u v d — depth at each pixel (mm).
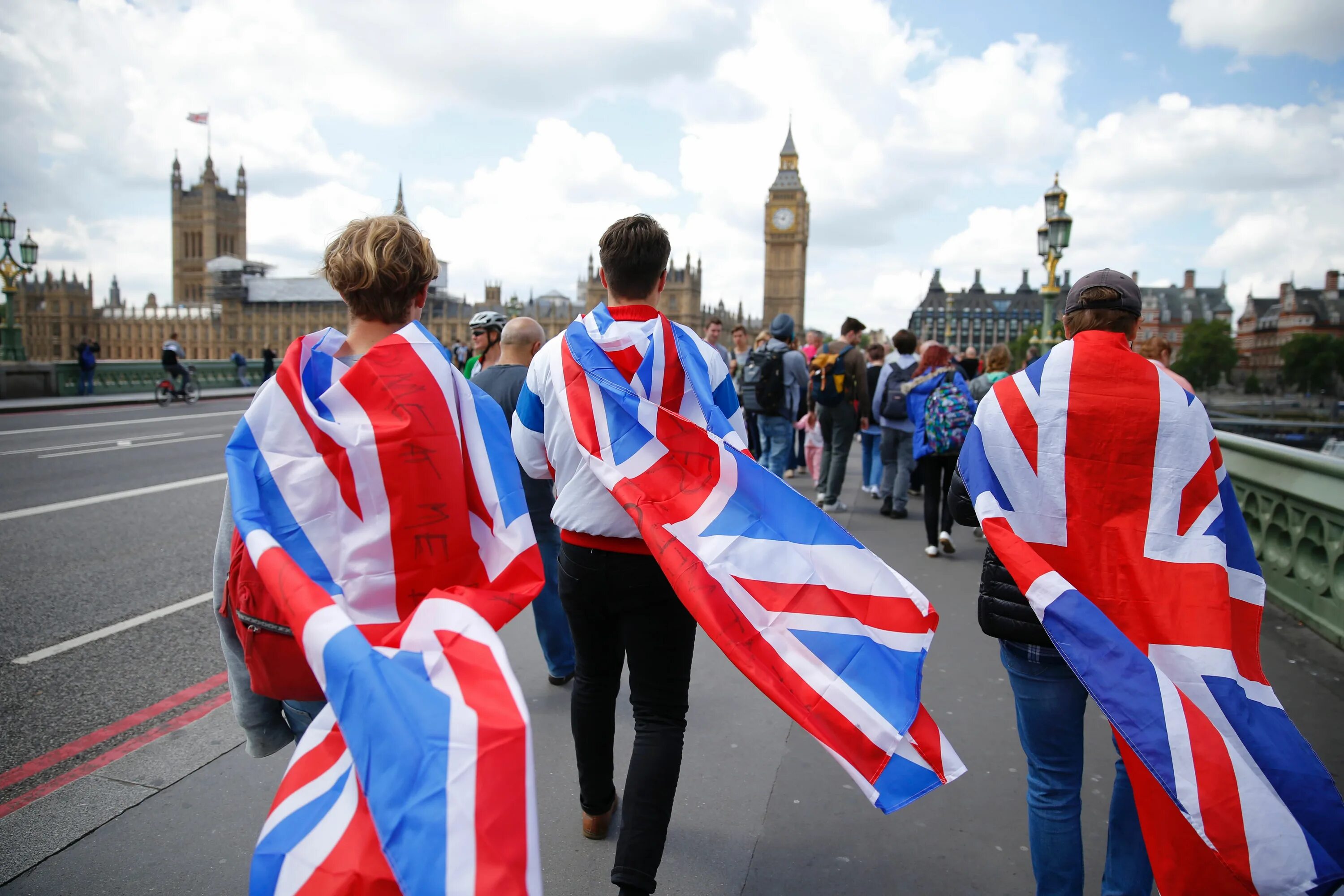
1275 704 1994
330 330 1854
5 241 23109
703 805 3041
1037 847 2191
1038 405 2137
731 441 2434
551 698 3887
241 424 1730
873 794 1987
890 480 8570
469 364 7449
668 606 2373
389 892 1328
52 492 9375
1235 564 2104
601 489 2348
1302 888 1750
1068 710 2143
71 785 3129
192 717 3807
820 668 2090
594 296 101125
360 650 1449
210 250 142625
